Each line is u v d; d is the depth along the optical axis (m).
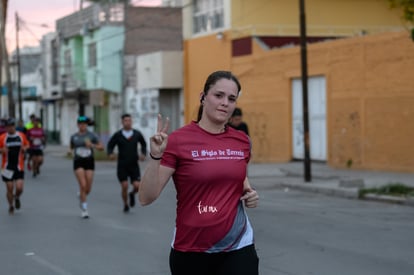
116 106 44.50
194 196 4.50
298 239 10.88
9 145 14.33
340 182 17.98
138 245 10.54
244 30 29.72
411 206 15.17
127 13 43.59
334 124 24.28
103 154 34.50
